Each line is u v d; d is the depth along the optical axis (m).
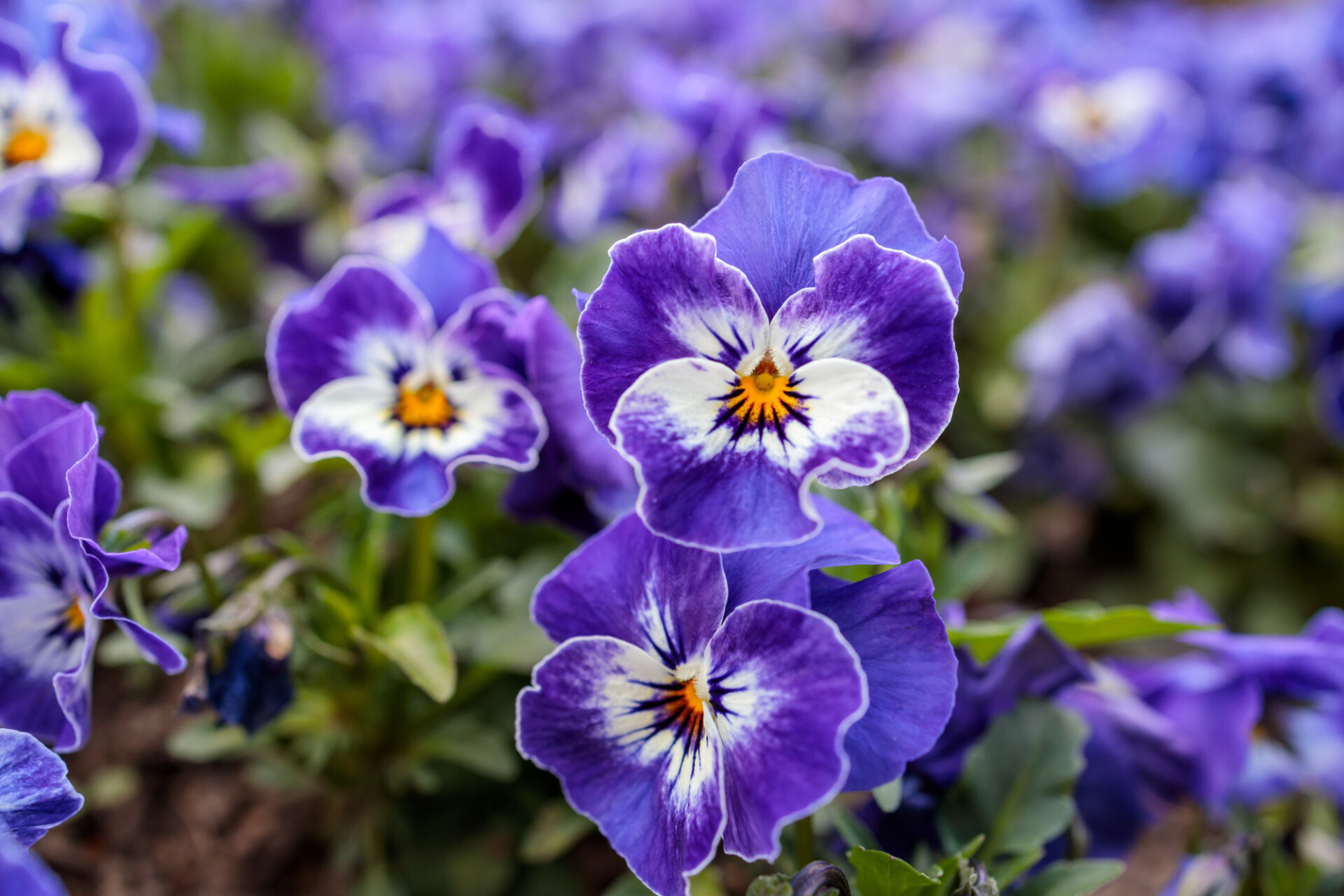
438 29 0.59
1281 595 0.49
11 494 0.28
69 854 0.37
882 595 0.27
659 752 0.26
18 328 0.40
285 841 0.37
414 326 0.30
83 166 0.34
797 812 0.25
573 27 0.61
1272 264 0.46
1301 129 0.58
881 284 0.26
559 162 0.53
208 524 0.38
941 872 0.27
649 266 0.26
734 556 0.27
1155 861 0.39
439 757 0.34
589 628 0.27
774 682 0.25
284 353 0.31
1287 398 0.51
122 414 0.39
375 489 0.30
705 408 0.26
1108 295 0.47
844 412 0.25
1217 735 0.33
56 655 0.29
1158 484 0.50
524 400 0.30
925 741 0.26
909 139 0.58
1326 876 0.33
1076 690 0.32
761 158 0.26
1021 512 0.50
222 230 0.50
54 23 0.34
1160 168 0.57
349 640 0.32
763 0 0.67
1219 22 0.76
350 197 0.50
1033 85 0.56
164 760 0.38
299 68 0.59
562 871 0.36
